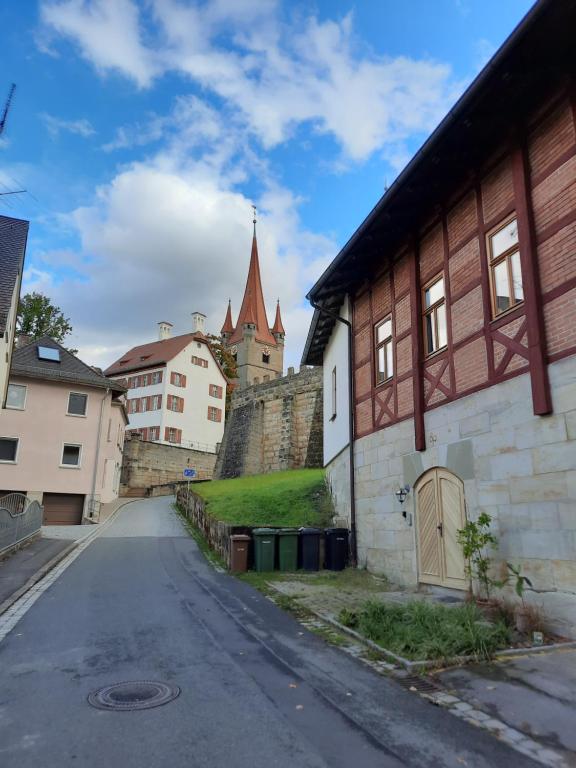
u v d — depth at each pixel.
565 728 4.55
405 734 4.48
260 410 38.44
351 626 7.89
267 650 6.88
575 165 7.63
